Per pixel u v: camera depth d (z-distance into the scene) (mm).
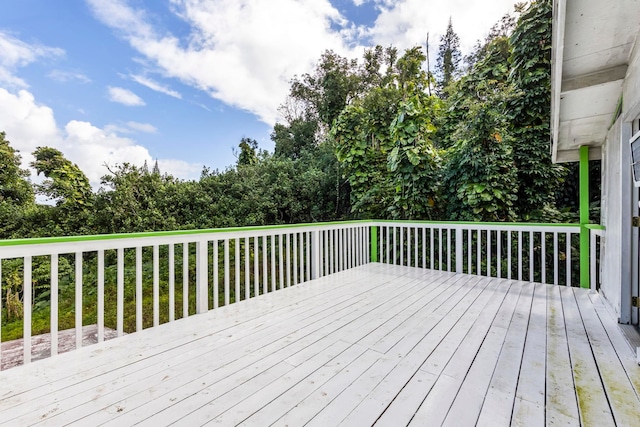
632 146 2250
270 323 2643
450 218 5449
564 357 1998
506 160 4926
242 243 7559
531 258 3994
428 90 9406
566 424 1359
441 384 1693
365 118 6609
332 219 9375
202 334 2412
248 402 1540
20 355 3297
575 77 2449
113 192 9281
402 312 2898
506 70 6195
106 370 1858
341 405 1513
